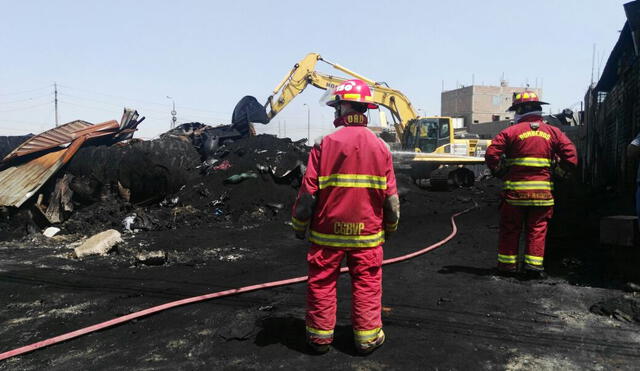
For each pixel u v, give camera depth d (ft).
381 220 9.71
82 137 34.45
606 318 11.18
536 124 14.70
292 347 9.91
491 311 11.91
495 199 42.39
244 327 11.02
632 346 9.50
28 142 34.50
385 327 10.97
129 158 32.89
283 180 36.96
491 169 15.53
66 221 30.27
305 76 57.11
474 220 29.50
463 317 11.51
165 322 11.75
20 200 29.84
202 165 38.58
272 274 16.92
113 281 16.14
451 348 9.64
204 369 8.93
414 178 54.39
